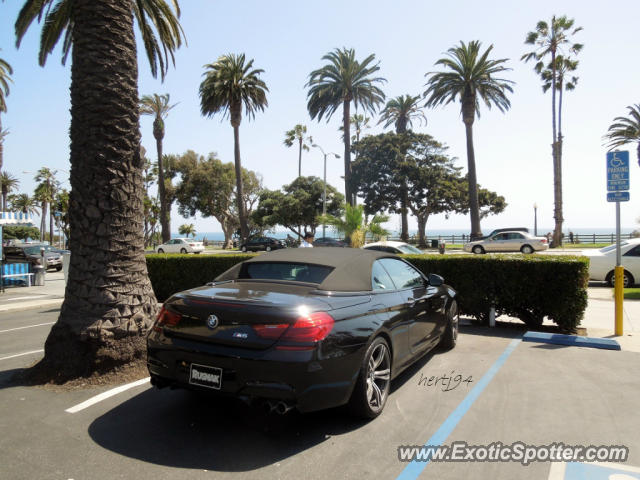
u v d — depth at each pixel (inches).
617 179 257.9
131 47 204.5
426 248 1649.9
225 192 2139.5
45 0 433.1
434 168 1850.4
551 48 1385.3
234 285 156.0
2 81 1136.2
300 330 122.2
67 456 119.7
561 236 1382.9
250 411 151.8
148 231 2222.0
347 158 1369.3
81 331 181.6
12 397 165.9
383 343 153.0
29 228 2974.9
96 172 190.4
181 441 129.0
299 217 1867.6
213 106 1412.4
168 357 137.1
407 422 142.3
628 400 157.4
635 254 491.5
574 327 263.3
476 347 237.5
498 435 132.5
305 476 109.6
